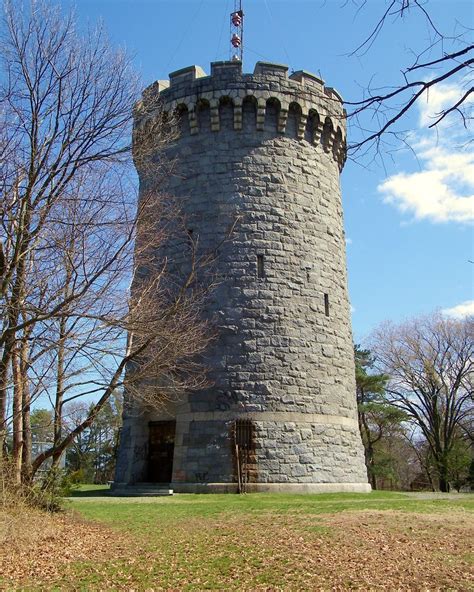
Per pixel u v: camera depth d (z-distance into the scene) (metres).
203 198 23.52
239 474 20.14
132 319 14.38
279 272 22.77
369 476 49.62
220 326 21.92
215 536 12.33
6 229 13.02
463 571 9.83
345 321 24.80
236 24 28.58
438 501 19.06
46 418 18.64
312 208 24.33
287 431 21.09
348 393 23.77
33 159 13.11
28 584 9.08
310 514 14.96
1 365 13.35
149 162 18.34
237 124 24.00
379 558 10.58
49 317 12.33
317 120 25.08
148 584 9.08
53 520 13.49
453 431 49.44
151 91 21.38
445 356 46.69
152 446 22.53
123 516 14.95
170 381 20.94
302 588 8.79
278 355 21.88
